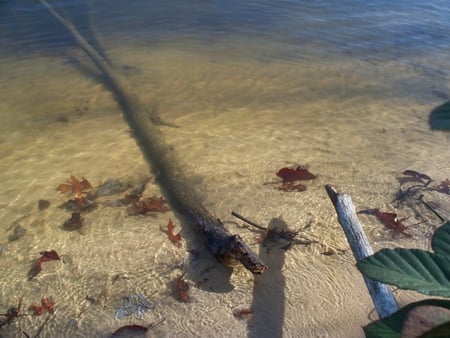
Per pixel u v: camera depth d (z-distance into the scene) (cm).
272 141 178
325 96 214
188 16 307
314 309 112
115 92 215
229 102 207
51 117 196
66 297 115
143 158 168
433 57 256
